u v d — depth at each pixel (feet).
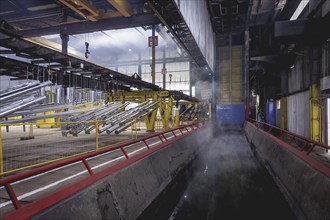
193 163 42.27
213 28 83.87
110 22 74.90
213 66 83.46
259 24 91.40
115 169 18.28
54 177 18.79
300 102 55.88
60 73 34.30
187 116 78.74
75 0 56.34
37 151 29.76
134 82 48.91
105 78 43.09
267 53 83.25
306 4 55.98
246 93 82.43
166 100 61.41
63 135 43.75
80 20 77.61
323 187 16.16
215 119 87.97
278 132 77.15
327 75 40.63
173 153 33.06
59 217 11.48
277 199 27.14
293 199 20.88
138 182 20.85
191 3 41.09
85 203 13.58
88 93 41.83
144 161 23.70
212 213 25.22
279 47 77.10
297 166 22.03
